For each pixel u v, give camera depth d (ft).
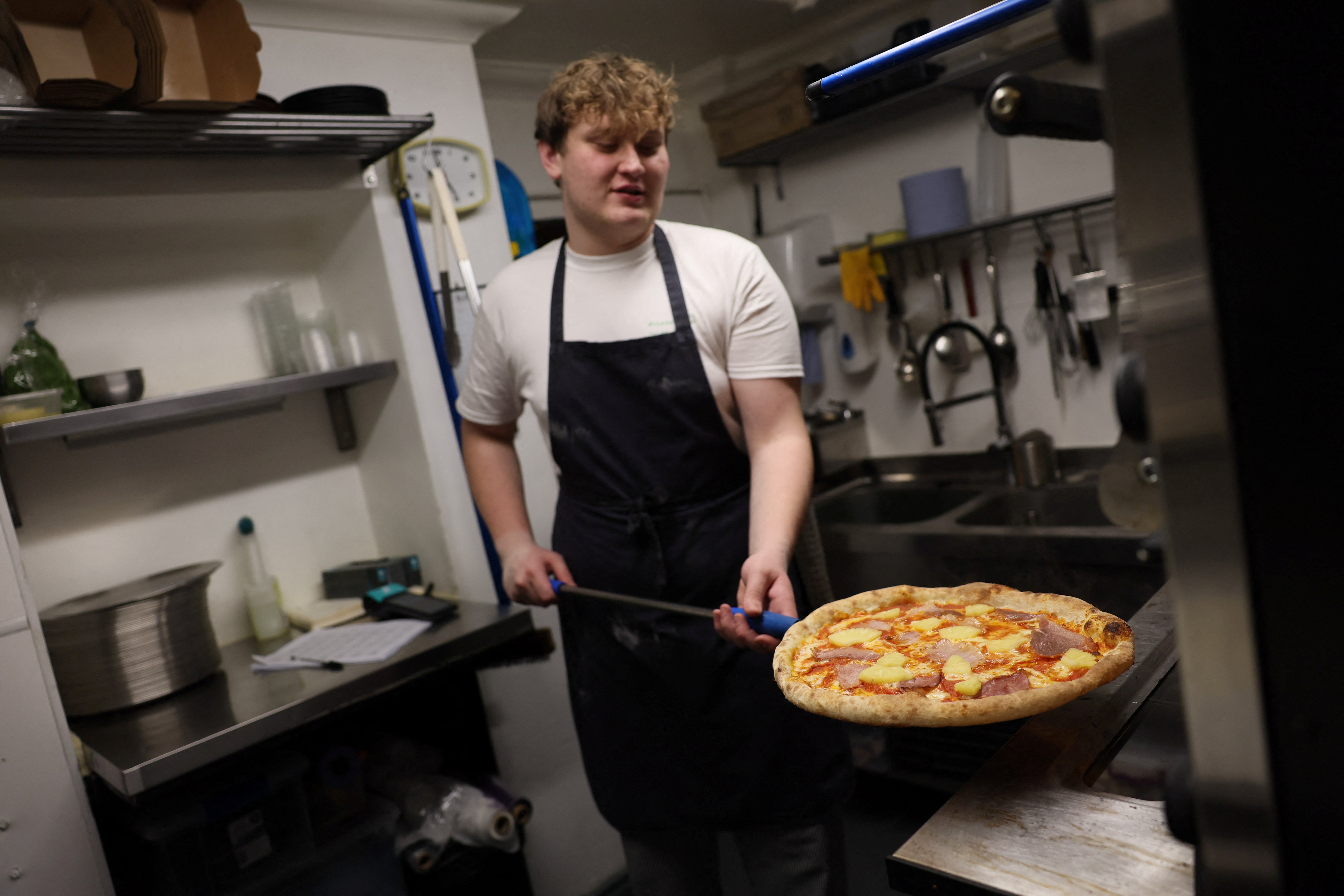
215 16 5.30
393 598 6.91
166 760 4.84
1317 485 1.32
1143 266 1.28
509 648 6.80
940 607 3.88
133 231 6.70
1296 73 1.29
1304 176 1.30
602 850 8.09
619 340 4.96
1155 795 2.46
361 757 6.60
